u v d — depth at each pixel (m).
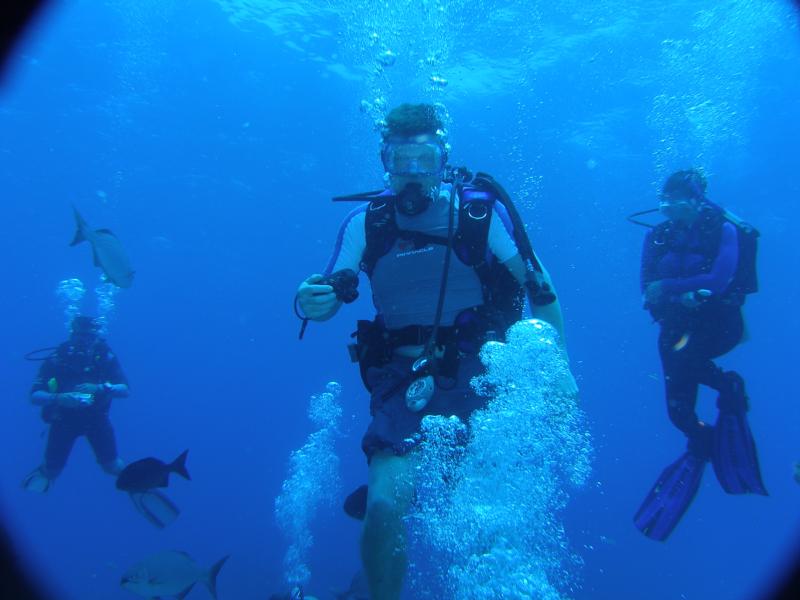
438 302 2.90
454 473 2.74
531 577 2.66
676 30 18.73
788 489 28.20
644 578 18.59
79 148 28.09
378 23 18.62
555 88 22.33
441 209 3.06
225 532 22.48
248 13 21.02
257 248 41.69
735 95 21.61
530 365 2.83
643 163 27.95
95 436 9.67
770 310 47.28
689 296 5.20
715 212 5.42
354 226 3.18
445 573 2.64
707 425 5.41
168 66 23.12
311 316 2.74
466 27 18.48
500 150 27.33
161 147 28.23
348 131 26.84
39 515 26.05
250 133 27.27
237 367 68.12
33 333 68.06
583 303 50.53
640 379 58.78
